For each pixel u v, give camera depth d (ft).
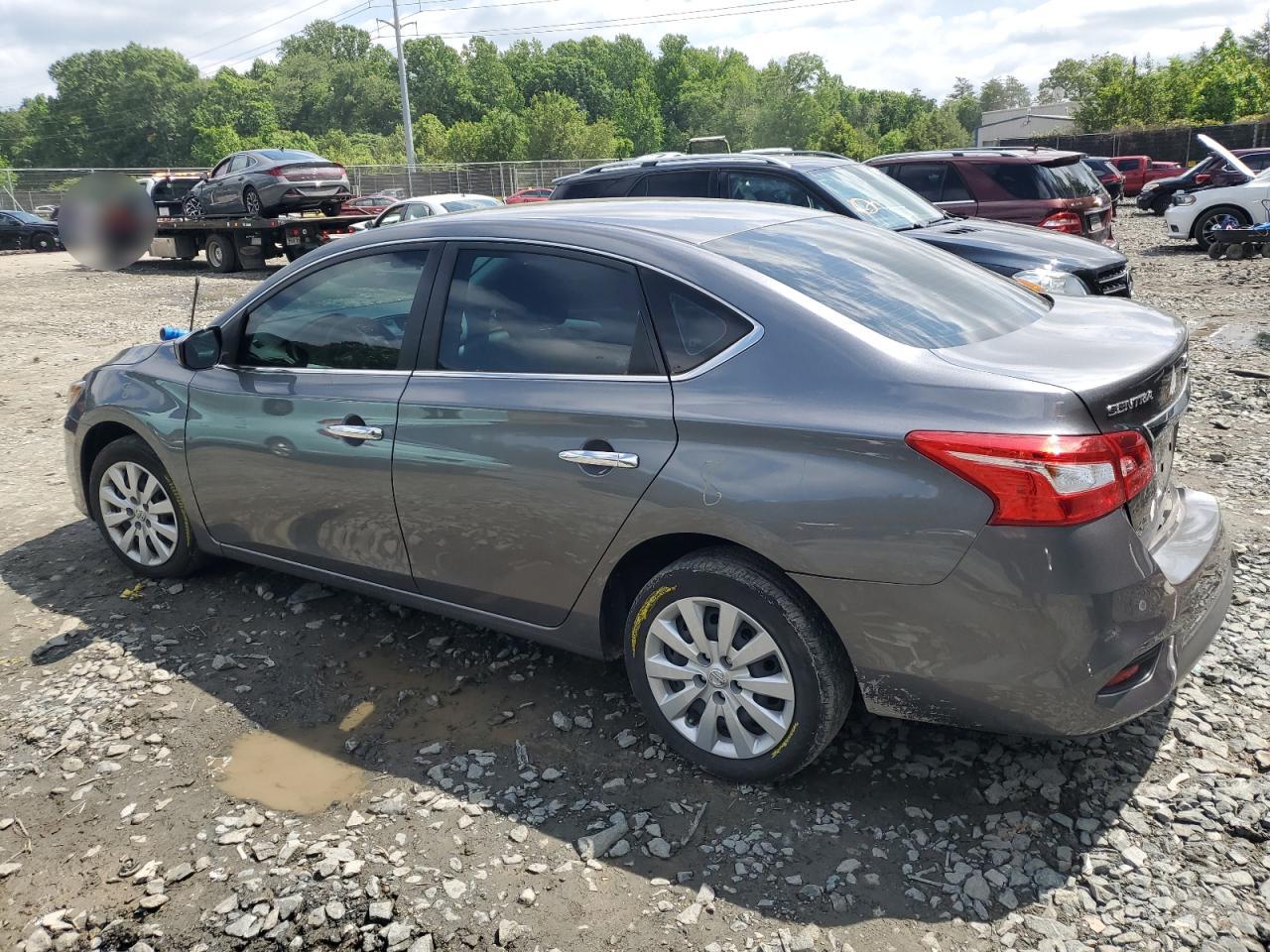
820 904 8.29
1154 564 8.39
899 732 10.64
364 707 11.62
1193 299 37.88
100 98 365.40
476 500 10.73
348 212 72.28
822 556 8.67
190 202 75.82
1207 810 9.16
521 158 240.53
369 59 490.08
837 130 300.81
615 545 9.87
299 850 9.20
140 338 40.45
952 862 8.70
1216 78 170.30
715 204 12.46
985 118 226.79
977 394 8.30
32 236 107.65
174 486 14.19
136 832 9.54
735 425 9.00
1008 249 24.40
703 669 9.77
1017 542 7.99
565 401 10.05
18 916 8.54
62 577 15.46
